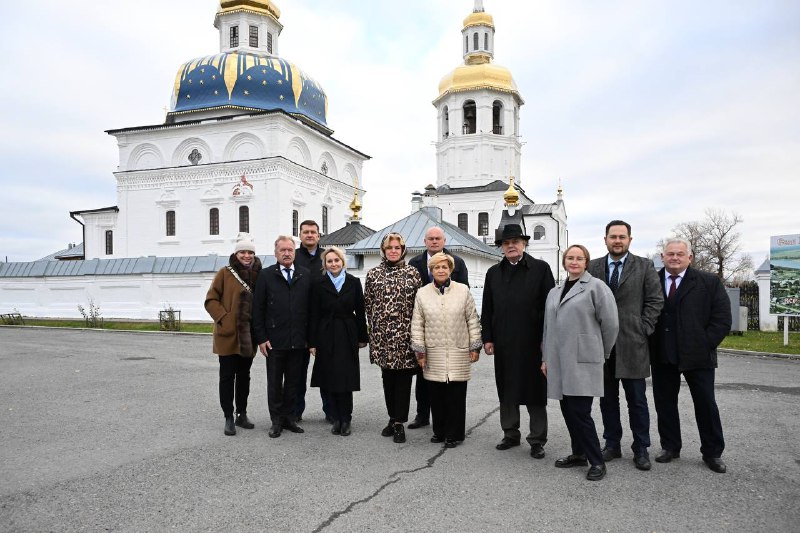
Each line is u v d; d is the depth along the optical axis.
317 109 47.09
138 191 43.41
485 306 6.50
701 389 5.62
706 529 4.20
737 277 70.94
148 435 6.77
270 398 6.89
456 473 5.42
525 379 6.12
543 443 6.02
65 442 6.45
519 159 50.16
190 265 25.56
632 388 5.72
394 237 6.95
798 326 22.34
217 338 6.91
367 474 5.38
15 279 28.22
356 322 7.16
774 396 9.15
